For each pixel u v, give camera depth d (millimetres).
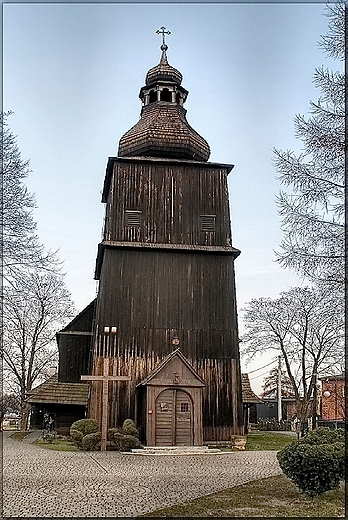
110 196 30234
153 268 28688
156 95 33812
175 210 29828
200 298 28547
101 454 21984
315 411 39156
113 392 26578
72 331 34500
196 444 24375
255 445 27797
